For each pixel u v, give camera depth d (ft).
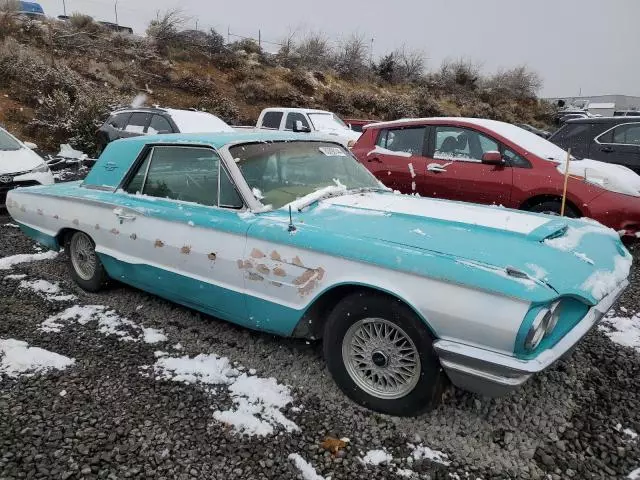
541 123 102.78
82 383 10.01
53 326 12.61
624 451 8.21
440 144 20.89
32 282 15.70
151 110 32.35
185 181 11.96
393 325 8.68
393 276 8.45
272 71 84.12
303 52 98.58
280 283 9.78
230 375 10.32
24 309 13.62
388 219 10.14
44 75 50.83
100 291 14.82
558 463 7.95
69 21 77.30
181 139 12.21
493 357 7.57
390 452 8.16
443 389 8.80
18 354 10.91
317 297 9.36
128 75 64.85
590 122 28.19
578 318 8.38
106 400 9.44
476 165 19.57
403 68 109.60
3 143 26.94
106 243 13.42
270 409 9.21
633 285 15.81
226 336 12.10
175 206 11.85
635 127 26.73
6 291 14.88
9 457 7.86
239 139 11.82
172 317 13.17
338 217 10.32
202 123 31.76
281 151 12.37
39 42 64.13
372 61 107.24
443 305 7.92
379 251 8.65
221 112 63.62
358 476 7.63
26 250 19.01
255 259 10.07
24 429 8.53
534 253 8.54
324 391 9.81
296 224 9.96
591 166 18.34
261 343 11.74
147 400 9.45
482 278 7.70
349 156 14.38
